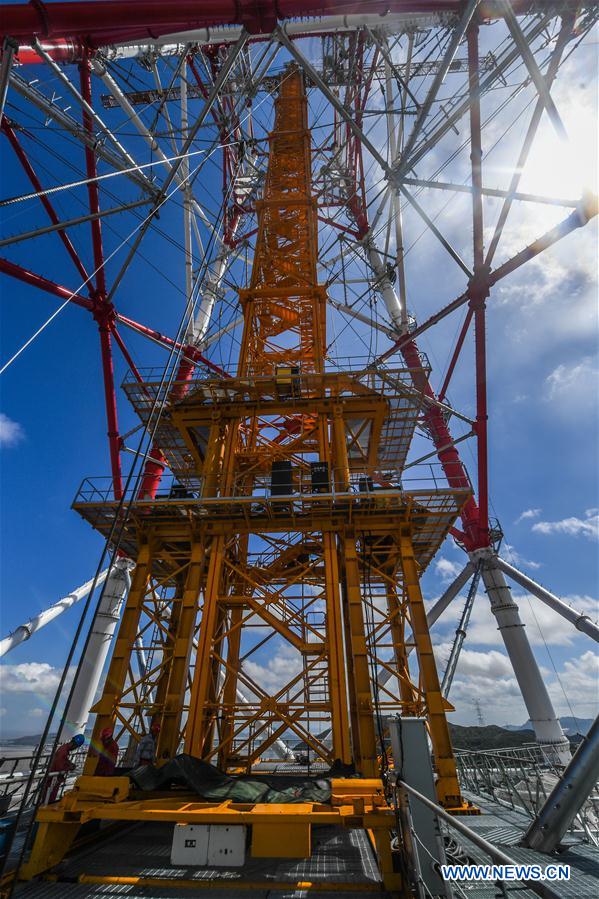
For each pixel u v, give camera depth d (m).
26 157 25.28
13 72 20.77
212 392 22.89
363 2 19.27
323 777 13.57
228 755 18.56
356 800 9.88
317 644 17.09
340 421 22.03
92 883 9.10
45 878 9.29
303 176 37.31
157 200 23.86
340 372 22.34
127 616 17.67
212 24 18.86
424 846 7.86
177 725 15.48
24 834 12.63
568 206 22.70
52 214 28.27
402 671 20.83
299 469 22.62
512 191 23.86
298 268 32.19
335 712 15.52
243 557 20.53
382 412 22.86
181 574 22.39
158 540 19.95
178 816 10.07
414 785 8.45
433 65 33.28
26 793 7.77
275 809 10.30
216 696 18.39
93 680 31.56
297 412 22.83
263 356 28.77
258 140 39.25
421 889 7.28
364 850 10.72
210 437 22.19
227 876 9.27
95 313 33.06
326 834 11.95
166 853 10.77
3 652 27.97
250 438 23.75
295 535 21.27
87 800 10.89
